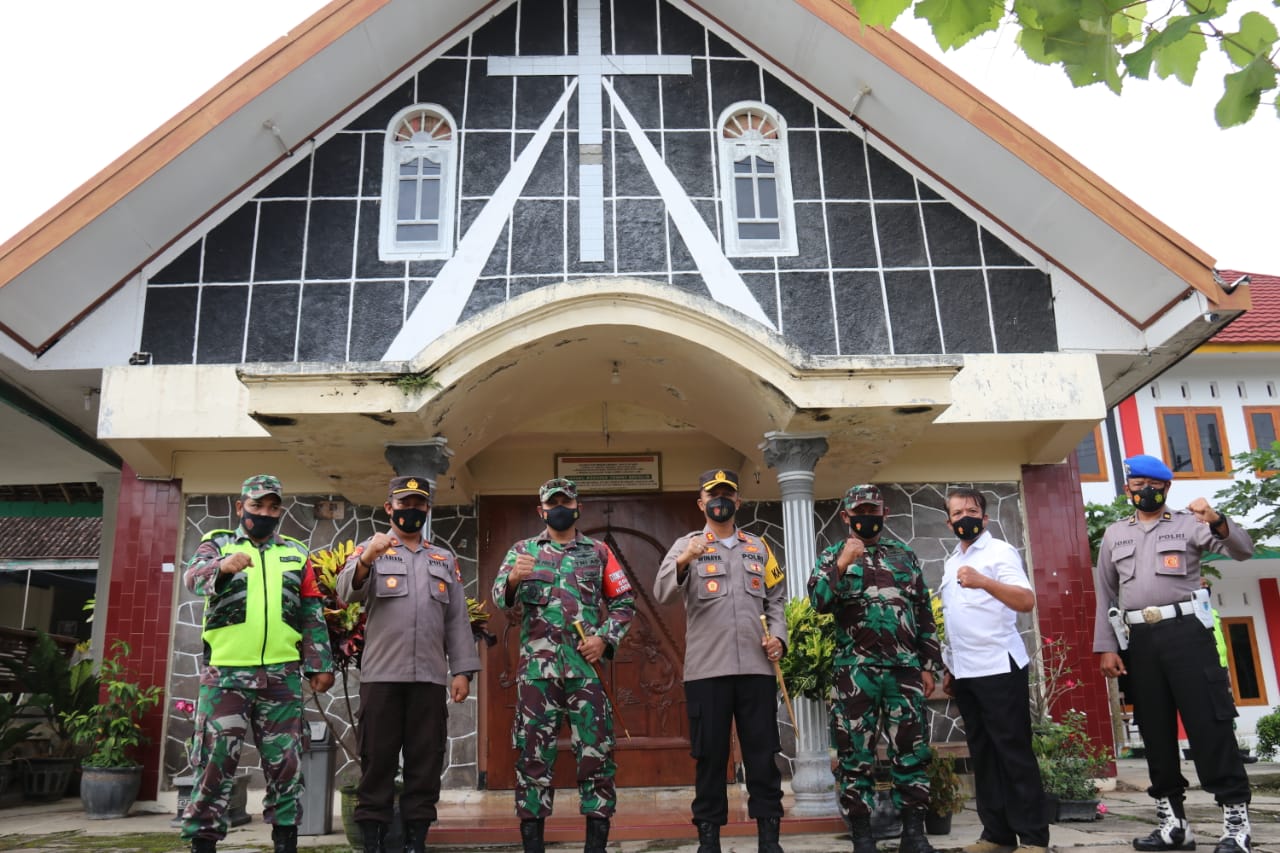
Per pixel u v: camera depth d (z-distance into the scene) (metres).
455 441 7.52
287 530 9.00
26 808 9.19
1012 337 8.91
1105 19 3.14
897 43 8.45
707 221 9.07
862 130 9.36
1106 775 8.91
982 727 5.33
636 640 9.16
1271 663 18.11
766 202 9.19
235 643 4.91
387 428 6.81
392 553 5.46
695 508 9.45
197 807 4.75
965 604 5.27
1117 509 15.19
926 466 9.41
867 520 5.35
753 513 9.44
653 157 9.20
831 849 5.66
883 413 6.84
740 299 8.88
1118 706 13.74
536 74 9.36
